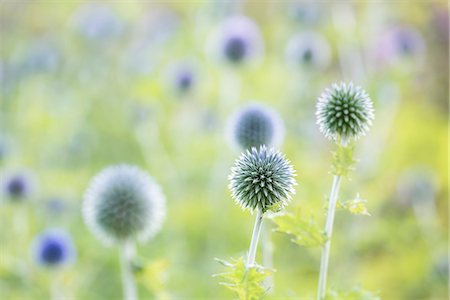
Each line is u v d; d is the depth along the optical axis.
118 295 10.13
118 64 16.59
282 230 4.22
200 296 9.35
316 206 9.98
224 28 12.73
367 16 14.34
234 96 12.12
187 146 13.05
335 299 4.19
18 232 10.46
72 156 14.17
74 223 12.56
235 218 10.72
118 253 10.51
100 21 16.80
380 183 12.45
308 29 15.06
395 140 14.45
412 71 13.78
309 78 13.57
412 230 12.11
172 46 16.02
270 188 3.83
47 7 19.72
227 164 11.33
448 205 14.01
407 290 10.75
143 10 18.84
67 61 17.00
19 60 17.41
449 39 17.00
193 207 11.20
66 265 8.30
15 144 13.91
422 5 16.95
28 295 8.63
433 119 15.50
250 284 3.69
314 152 12.77
